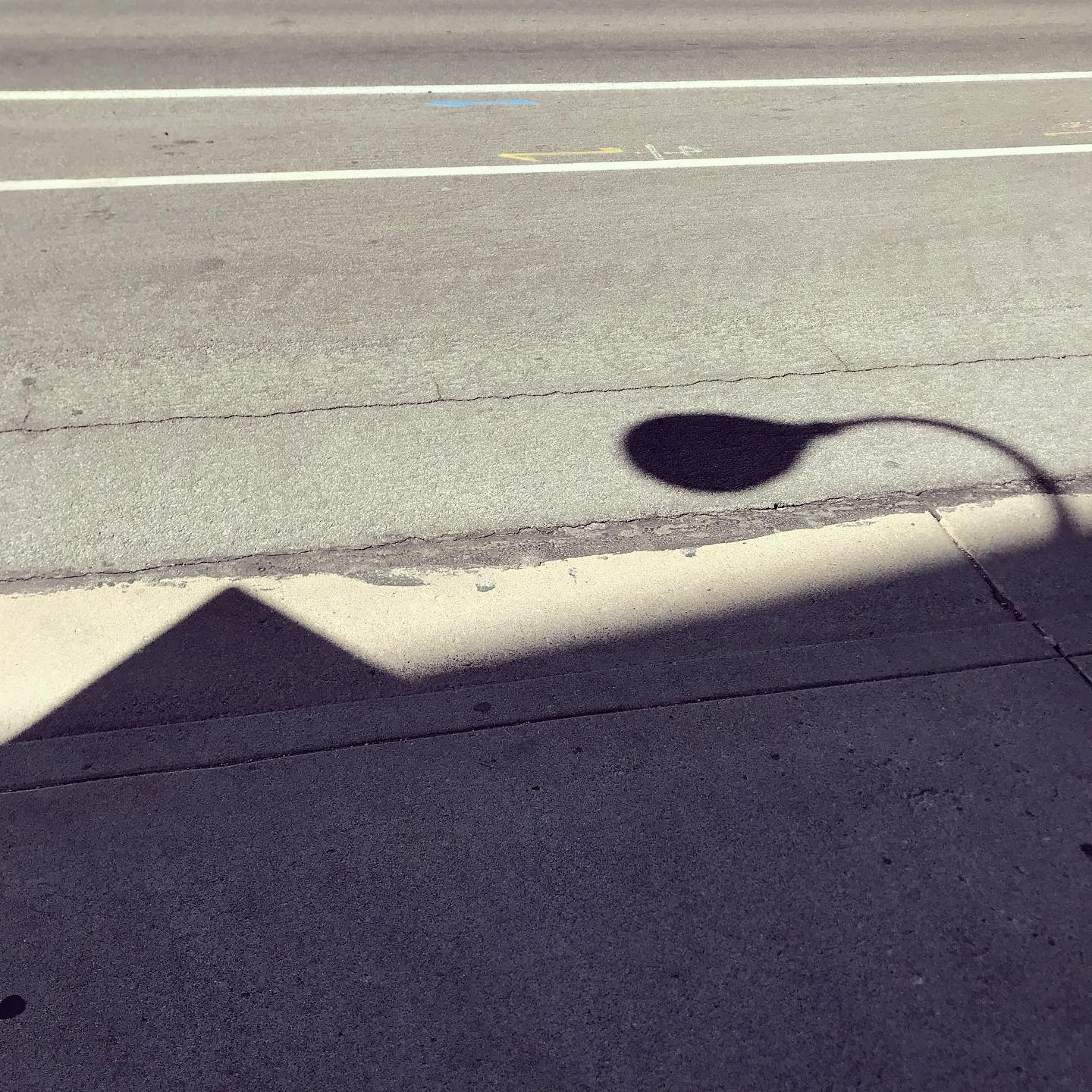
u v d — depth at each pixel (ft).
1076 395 16.83
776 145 27.48
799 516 14.23
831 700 11.12
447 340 18.44
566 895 9.17
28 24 37.42
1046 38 37.35
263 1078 7.89
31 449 15.62
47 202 23.91
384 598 12.84
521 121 29.01
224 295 19.92
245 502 14.53
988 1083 7.82
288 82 31.89
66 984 8.51
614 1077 7.88
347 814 9.93
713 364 17.75
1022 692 11.19
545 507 14.44
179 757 10.59
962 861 9.43
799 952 8.71
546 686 11.41
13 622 12.50
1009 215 23.38
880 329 18.78
